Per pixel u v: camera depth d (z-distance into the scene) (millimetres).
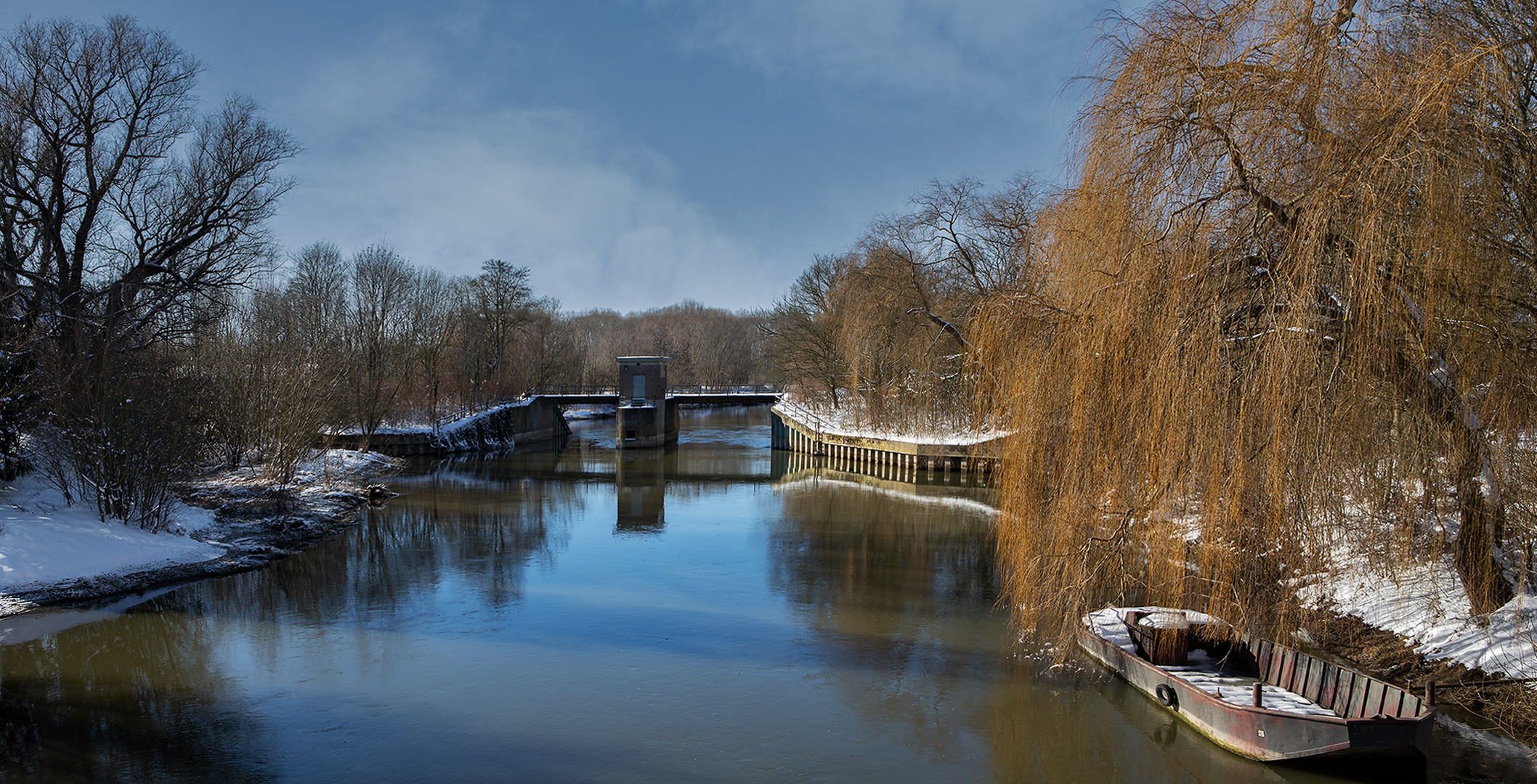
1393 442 9633
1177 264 9391
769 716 11062
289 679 12289
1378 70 8945
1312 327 8406
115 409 18938
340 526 24656
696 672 12625
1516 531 10742
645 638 14211
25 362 20297
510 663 12961
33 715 10938
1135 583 11070
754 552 21328
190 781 9203
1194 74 9711
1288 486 9000
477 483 35781
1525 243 9523
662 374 54000
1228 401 9031
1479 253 8945
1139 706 11227
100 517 19125
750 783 9344
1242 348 9133
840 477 38750
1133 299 9703
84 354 19188
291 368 30703
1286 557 9430
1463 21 9422
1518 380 9594
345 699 11531
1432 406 9242
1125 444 10031
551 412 67062
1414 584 12211
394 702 11438
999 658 13188
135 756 9789
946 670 12680
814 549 21812
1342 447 9062
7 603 15477
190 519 21859
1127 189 10016
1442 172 8094
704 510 28672
